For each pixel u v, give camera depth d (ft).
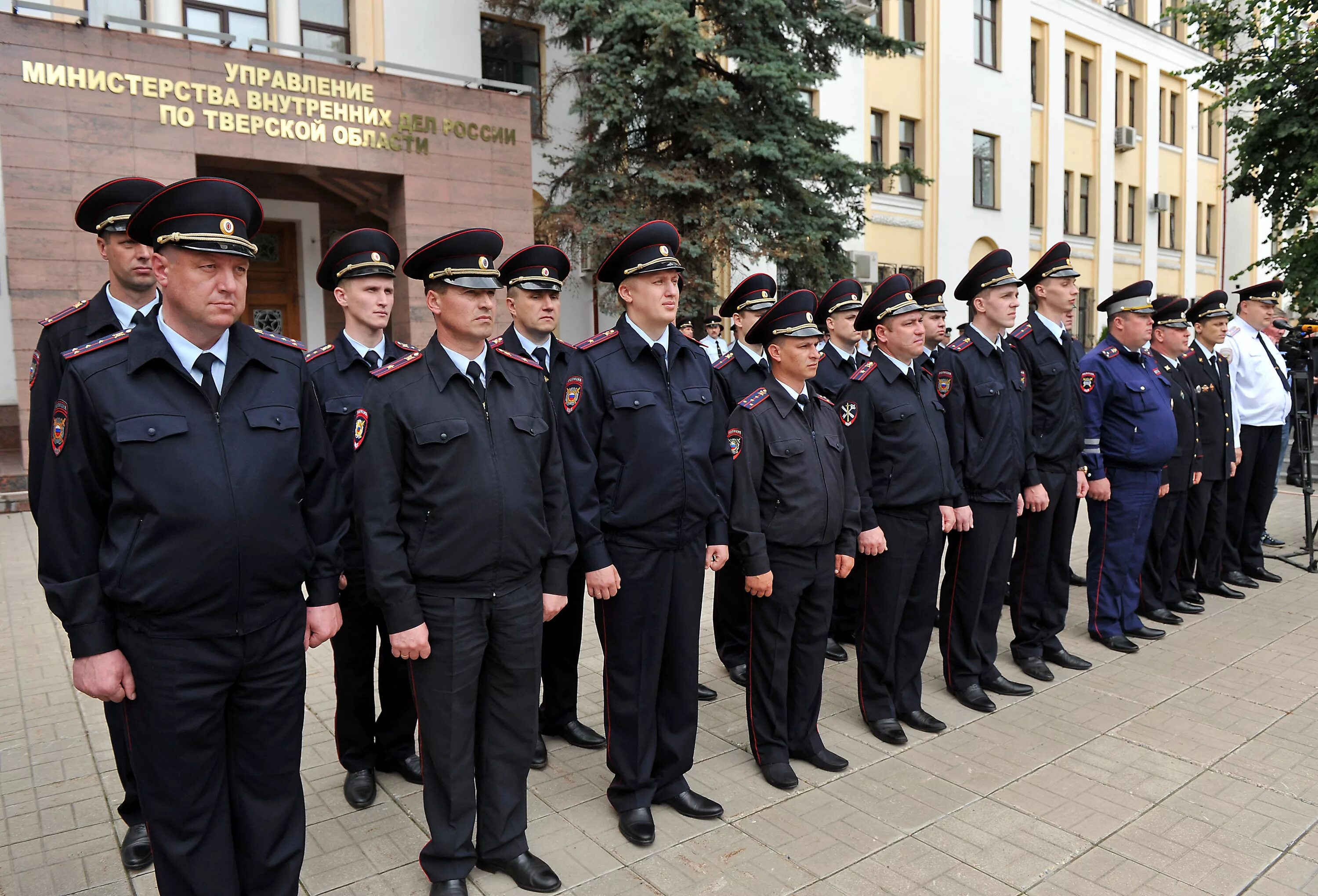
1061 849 9.98
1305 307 32.04
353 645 11.00
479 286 8.66
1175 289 82.38
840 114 52.37
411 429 8.61
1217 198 86.53
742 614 15.55
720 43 33.65
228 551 7.29
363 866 9.70
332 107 35.01
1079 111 71.26
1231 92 34.14
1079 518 28.89
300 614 8.11
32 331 29.73
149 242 7.36
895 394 12.90
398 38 39.45
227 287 7.37
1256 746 12.60
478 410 8.88
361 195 42.14
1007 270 14.37
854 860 9.78
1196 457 18.70
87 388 7.10
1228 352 21.22
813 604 11.76
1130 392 16.38
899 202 56.65
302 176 42.19
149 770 7.44
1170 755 12.36
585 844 10.16
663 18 31.78
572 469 10.24
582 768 12.16
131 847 9.70
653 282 10.56
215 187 7.32
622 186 35.88
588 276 44.60
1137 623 17.47
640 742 10.37
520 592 9.12
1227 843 10.11
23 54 29.07
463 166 38.19
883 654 13.04
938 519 13.08
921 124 57.77
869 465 12.80
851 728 13.39
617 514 10.34
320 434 8.39
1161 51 77.41
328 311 44.06
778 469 11.30
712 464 11.03
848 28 37.52
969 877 9.46
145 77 31.17
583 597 12.85
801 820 10.66
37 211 29.58
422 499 8.64
